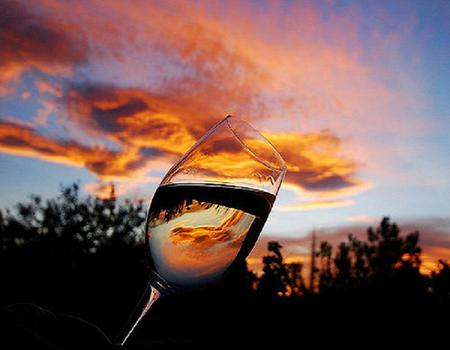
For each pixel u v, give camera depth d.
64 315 0.53
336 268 2.77
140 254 2.69
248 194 0.52
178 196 0.50
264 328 1.06
